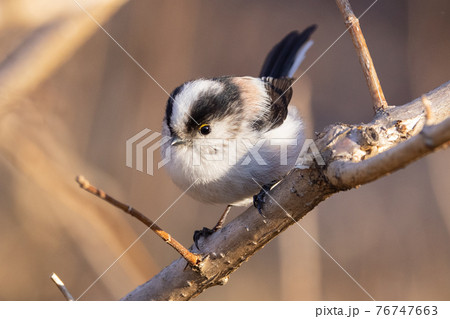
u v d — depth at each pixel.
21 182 9.43
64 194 8.12
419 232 10.70
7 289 9.62
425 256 10.40
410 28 12.53
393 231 10.84
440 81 12.05
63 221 9.11
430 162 10.34
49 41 5.66
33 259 9.65
